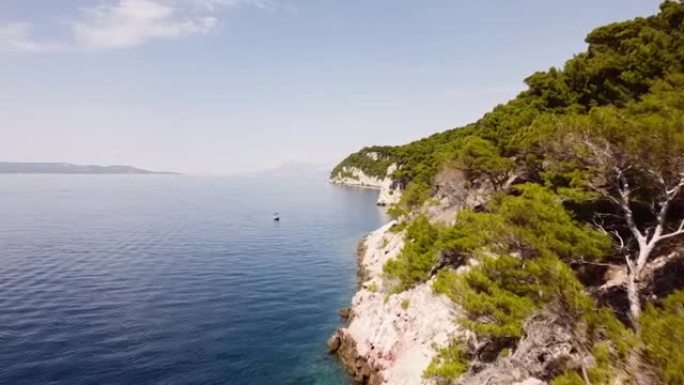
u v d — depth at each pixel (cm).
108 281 4822
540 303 1451
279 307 4044
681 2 3625
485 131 4747
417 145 10925
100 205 14800
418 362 2308
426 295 2817
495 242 1684
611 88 3228
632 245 1944
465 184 4284
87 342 3141
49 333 3291
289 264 5919
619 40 3903
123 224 9812
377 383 2509
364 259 5850
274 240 7925
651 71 3039
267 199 18038
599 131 1705
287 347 3136
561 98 3681
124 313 3778
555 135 1964
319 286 4812
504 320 1617
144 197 19338
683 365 806
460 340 2069
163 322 3584
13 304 3944
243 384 2606
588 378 1182
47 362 2817
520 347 1636
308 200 17250
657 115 1673
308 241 7856
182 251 6731
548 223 1609
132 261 5903
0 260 5741
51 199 17150
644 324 949
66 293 4325
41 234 8125
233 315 3797
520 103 4525
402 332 2670
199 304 4084
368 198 17912
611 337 1063
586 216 1953
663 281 1723
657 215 1677
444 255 2962
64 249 6631
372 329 2908
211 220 10856
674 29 3466
